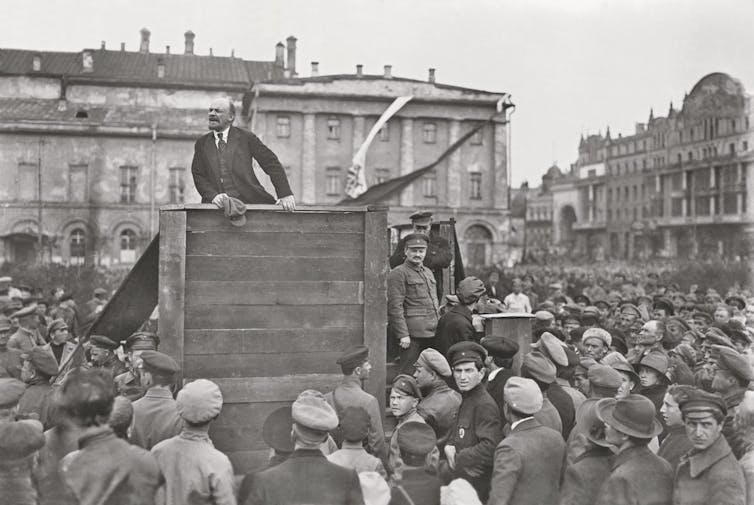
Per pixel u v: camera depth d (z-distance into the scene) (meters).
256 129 47.62
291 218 5.76
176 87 49.75
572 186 76.88
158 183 47.31
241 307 5.66
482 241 50.03
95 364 6.64
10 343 9.44
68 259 45.97
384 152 49.75
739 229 48.09
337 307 5.82
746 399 5.21
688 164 53.78
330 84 48.12
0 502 4.22
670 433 5.08
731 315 11.03
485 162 50.28
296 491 4.04
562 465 4.68
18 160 45.75
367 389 5.85
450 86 49.50
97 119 47.38
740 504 4.10
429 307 7.08
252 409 5.63
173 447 4.28
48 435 4.56
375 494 4.36
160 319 5.49
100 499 3.89
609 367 5.29
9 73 47.91
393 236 10.23
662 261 42.31
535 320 8.69
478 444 4.97
